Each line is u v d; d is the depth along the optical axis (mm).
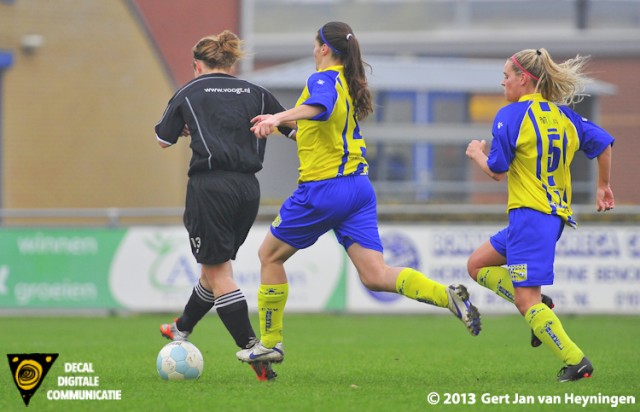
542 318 20281
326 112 19000
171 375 21469
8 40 60688
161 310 43562
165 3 71000
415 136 65000
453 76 63031
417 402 18141
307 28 95438
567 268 42156
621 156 88938
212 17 73688
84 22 64938
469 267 21984
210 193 20531
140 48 68812
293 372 23547
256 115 21078
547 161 20141
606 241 42125
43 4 62500
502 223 44500
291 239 20406
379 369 24328
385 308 43219
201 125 20672
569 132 20438
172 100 21125
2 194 60688
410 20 93125
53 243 44219
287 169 60906
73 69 64375
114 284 43844
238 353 21047
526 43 89812
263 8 96000
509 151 20031
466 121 68062
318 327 38906
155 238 43688
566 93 20562
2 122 60688
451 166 73938
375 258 20172
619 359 26828
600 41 89062
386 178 70500
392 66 63938
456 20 92375
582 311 42094
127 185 68312
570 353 20234
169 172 72688
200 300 22531
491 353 28875
